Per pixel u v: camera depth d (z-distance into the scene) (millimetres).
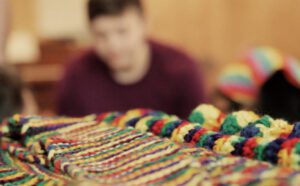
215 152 356
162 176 337
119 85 1151
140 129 432
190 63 1176
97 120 485
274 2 1778
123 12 1104
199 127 396
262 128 369
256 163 317
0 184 397
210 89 1600
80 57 1194
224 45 1883
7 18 1068
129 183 336
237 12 1848
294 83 828
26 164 446
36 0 2133
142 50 1140
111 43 1109
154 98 1157
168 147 374
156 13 1912
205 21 1893
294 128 356
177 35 1921
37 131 461
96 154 393
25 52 1984
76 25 2135
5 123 520
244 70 941
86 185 323
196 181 316
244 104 907
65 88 1172
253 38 1834
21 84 723
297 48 1766
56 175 397
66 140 422
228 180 301
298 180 282
